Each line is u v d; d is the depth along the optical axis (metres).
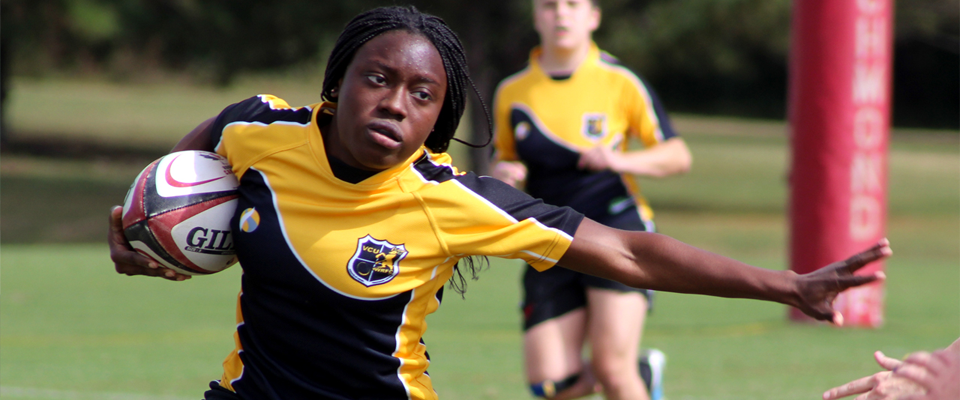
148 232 10.98
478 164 80.88
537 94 20.38
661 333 33.88
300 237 10.20
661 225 72.50
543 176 20.33
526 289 19.42
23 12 95.19
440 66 9.78
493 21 80.94
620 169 19.22
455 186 10.19
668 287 10.23
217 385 11.34
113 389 23.55
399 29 9.74
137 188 11.12
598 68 20.39
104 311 36.38
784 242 65.06
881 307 36.03
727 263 9.97
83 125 129.75
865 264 9.48
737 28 73.56
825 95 35.50
